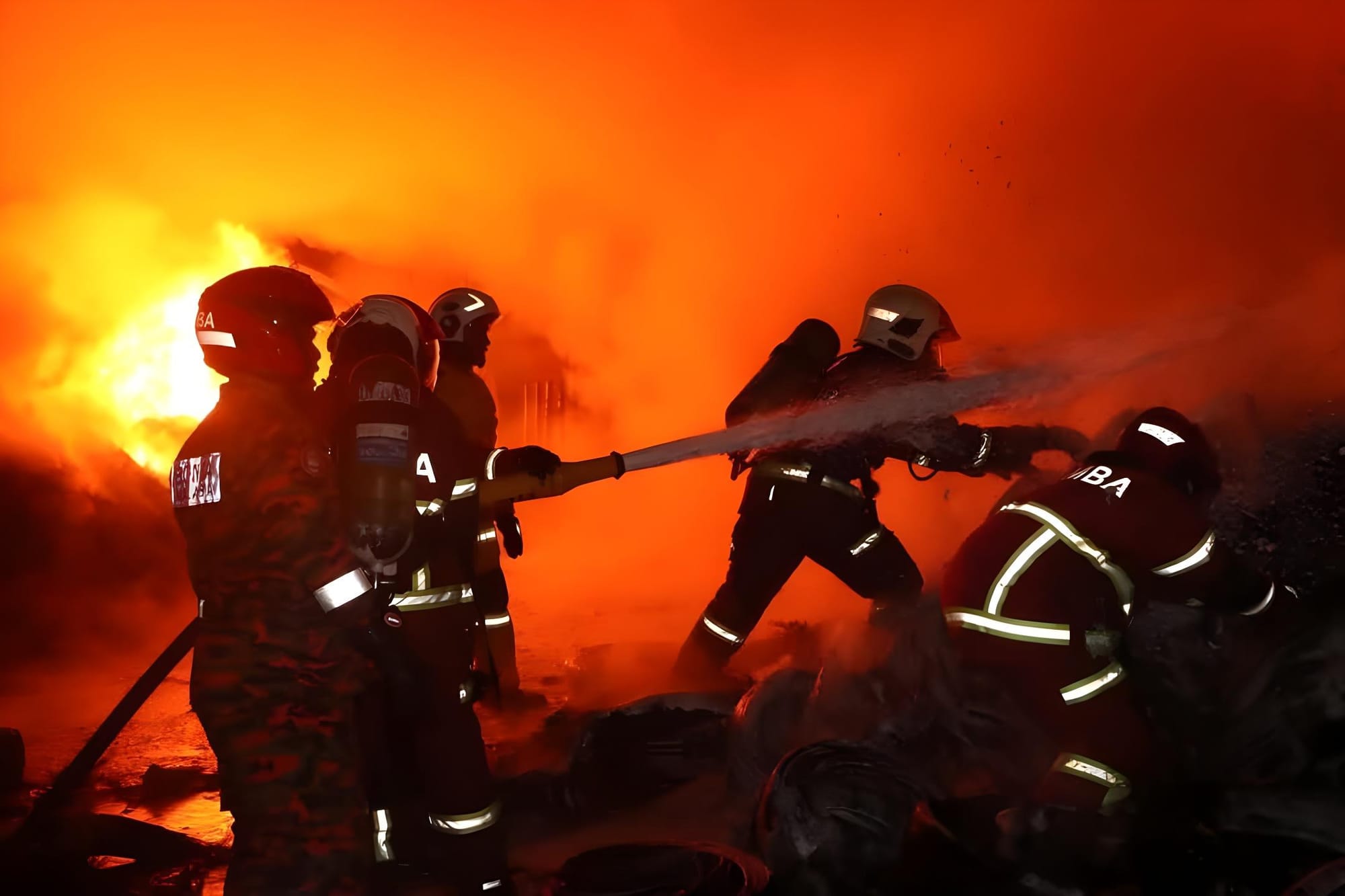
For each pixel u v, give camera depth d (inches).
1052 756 128.0
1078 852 103.2
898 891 108.3
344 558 93.5
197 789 166.9
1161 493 116.2
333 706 93.5
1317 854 102.7
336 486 95.5
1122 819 106.8
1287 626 126.3
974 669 124.8
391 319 112.5
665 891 109.5
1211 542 116.1
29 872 129.9
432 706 116.5
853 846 114.1
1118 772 114.9
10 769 164.4
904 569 177.9
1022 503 121.8
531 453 137.5
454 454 117.6
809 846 114.9
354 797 94.0
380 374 98.7
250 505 91.9
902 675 141.9
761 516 177.9
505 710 194.5
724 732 152.9
